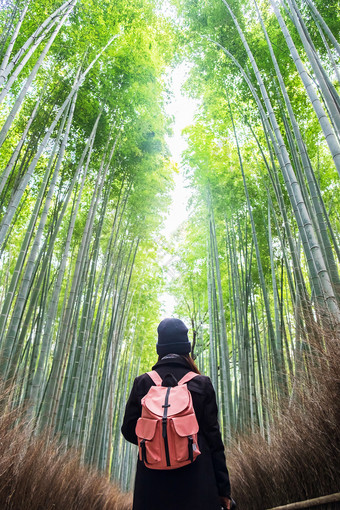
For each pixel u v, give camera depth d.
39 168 6.16
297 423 2.04
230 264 6.45
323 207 4.26
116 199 7.19
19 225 6.93
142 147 6.91
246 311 5.35
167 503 1.00
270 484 2.54
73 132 6.05
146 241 8.28
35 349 4.74
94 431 5.51
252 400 4.86
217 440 1.11
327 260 2.95
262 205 6.36
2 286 6.66
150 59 6.36
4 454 1.86
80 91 5.66
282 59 5.49
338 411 1.63
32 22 5.04
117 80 6.18
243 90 5.86
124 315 7.99
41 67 5.38
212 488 1.03
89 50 5.49
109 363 6.85
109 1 5.89
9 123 3.37
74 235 7.09
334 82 5.30
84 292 6.04
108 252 6.46
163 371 1.22
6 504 1.81
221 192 6.82
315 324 1.96
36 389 3.47
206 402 1.13
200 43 6.04
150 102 6.41
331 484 1.73
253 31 5.92
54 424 4.19
